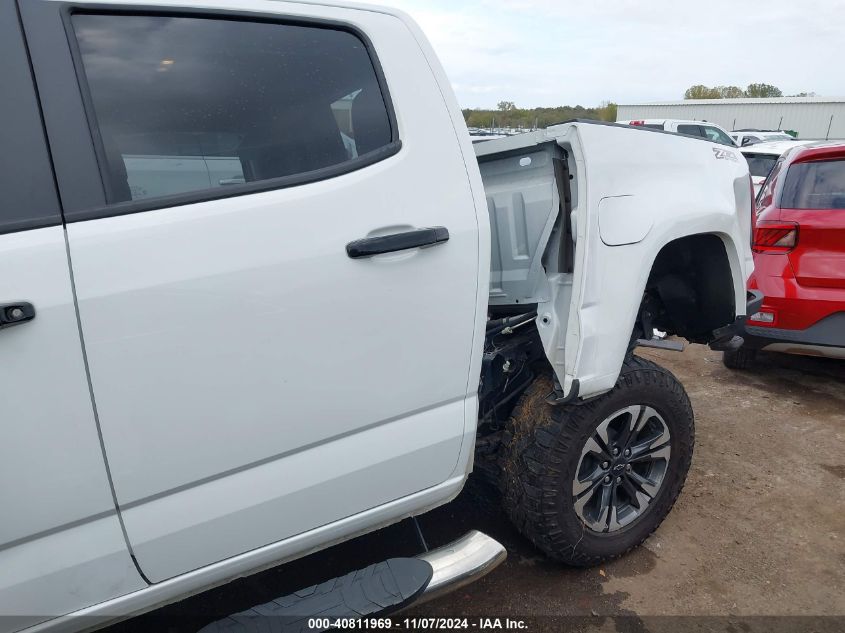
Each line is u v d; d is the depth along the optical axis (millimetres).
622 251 2049
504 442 2264
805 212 3695
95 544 1401
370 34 1775
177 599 1583
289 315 1543
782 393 4137
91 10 1414
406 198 1729
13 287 1245
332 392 1645
